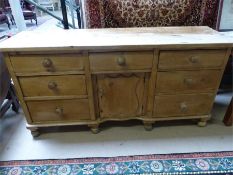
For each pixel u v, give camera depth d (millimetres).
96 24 1567
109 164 1180
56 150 1283
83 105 1294
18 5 1707
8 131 1456
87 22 1568
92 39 1188
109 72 1174
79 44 1082
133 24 1588
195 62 1186
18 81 1173
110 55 1120
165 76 1223
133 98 1311
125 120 1478
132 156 1230
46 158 1226
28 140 1369
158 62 1165
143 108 1357
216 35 1271
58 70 1149
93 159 1214
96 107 1325
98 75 1204
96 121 1355
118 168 1153
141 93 1295
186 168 1144
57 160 1211
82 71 1164
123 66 1159
